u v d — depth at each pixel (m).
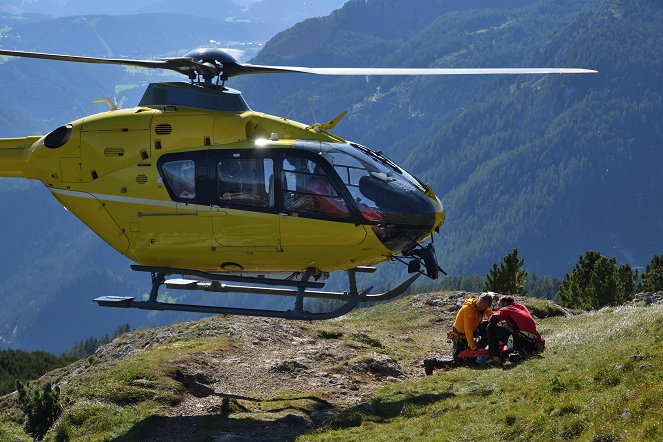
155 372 17.48
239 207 16.06
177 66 16.73
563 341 17.83
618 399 10.38
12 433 16.39
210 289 18.14
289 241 16.05
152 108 17.09
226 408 15.77
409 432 12.34
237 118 16.38
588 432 9.91
